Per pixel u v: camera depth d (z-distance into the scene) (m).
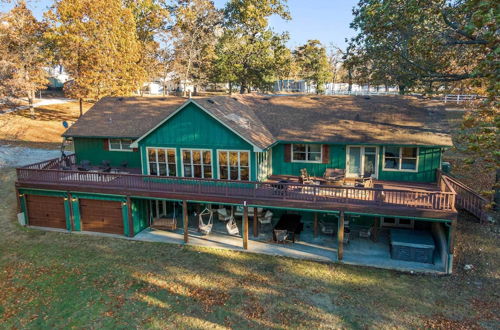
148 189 19.73
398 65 27.52
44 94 64.31
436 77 22.47
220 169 19.98
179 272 16.78
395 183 19.73
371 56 32.41
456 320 13.11
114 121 25.25
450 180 19.62
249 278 16.12
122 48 40.69
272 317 13.59
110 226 21.12
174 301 14.71
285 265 17.08
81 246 19.64
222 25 54.97
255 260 17.62
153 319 13.69
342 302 14.33
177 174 20.81
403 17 23.81
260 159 19.97
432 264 16.75
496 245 16.80
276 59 51.09
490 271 15.52
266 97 26.48
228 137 19.44
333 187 17.00
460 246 17.08
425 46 21.83
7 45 38.88
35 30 40.78
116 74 40.16
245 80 53.25
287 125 22.27
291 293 14.98
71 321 13.74
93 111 26.98
